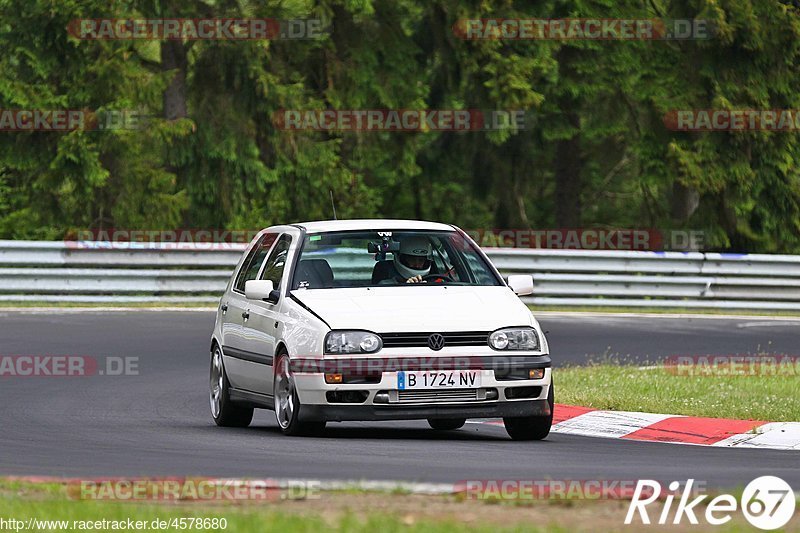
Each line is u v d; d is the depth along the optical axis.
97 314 70.00
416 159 116.12
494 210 131.75
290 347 33.44
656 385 45.72
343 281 35.69
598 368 51.72
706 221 100.19
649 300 81.31
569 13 101.81
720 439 35.75
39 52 93.12
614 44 102.88
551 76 102.12
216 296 78.00
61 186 93.31
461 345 32.94
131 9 95.06
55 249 76.19
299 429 33.75
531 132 111.94
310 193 101.56
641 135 102.44
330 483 24.31
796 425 36.00
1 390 46.56
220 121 97.19
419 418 32.50
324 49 101.75
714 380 47.34
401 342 32.75
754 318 77.06
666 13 100.75
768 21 97.94
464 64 98.38
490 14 98.62
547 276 80.31
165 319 68.69
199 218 99.88
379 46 102.25
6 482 24.53
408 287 35.22
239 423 38.59
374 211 110.06
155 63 100.50
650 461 30.05
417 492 23.31
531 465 28.55
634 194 145.38
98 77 93.25
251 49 95.19
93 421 38.88
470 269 36.53
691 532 20.28
